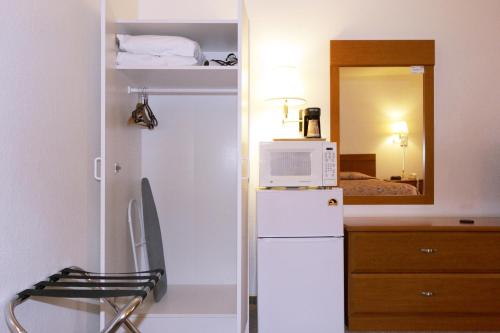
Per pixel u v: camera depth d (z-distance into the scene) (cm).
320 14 304
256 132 305
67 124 182
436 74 306
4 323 134
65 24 180
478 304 257
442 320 258
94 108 213
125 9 254
